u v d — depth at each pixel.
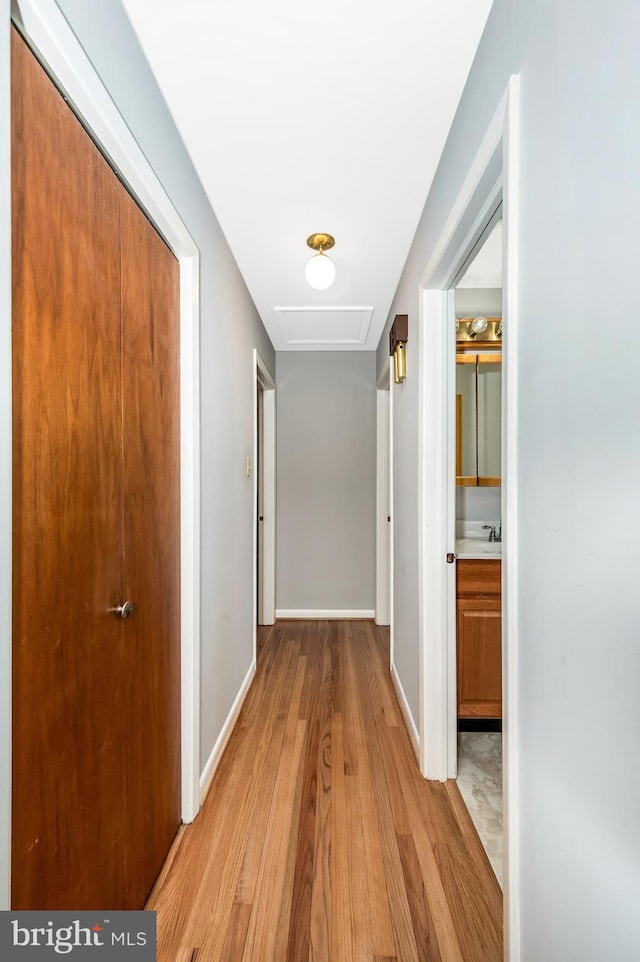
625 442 0.62
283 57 1.24
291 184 1.78
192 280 1.64
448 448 1.92
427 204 1.87
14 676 0.78
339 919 1.26
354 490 4.11
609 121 0.64
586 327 0.71
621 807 0.63
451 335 1.93
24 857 0.80
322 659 3.18
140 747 1.29
